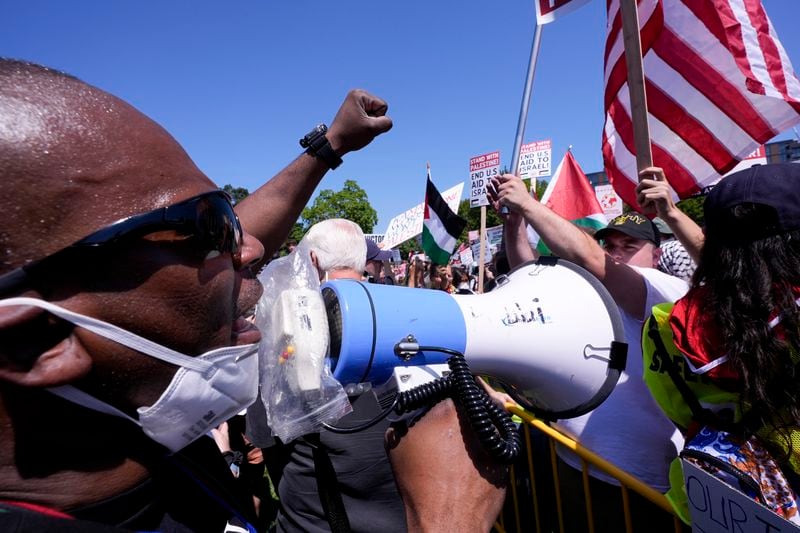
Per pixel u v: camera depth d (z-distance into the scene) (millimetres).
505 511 2262
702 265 1164
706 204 1164
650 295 1691
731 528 969
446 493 695
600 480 1596
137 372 578
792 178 1031
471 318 1097
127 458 639
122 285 542
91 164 529
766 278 994
